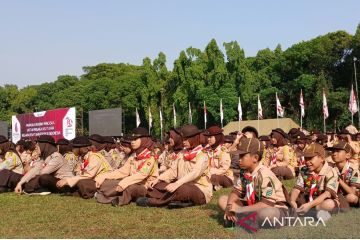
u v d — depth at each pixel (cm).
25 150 1603
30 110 10231
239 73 6397
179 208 901
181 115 6969
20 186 1192
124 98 8388
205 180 941
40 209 932
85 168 1122
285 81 6775
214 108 6419
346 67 6191
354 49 6012
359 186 822
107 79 9050
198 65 6750
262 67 6962
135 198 988
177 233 682
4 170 1276
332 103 5656
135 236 669
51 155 1209
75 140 1249
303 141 1619
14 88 10550
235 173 1362
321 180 745
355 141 1496
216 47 6538
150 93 7619
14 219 820
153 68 7669
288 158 1477
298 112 6244
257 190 675
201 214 827
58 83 10369
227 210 707
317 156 744
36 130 2705
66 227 742
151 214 845
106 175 1066
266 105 6419
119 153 1531
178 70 6975
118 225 750
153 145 1055
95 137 1273
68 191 1173
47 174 1191
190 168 924
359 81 5991
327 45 6266
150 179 1013
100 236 673
